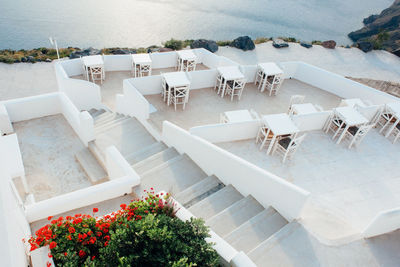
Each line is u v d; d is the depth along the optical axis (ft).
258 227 18.06
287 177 23.95
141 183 21.94
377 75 62.39
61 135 30.17
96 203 20.12
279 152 26.66
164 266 12.26
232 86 34.09
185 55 42.27
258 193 20.03
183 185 22.59
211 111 32.35
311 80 41.19
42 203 18.12
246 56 62.80
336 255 16.85
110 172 24.91
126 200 20.75
